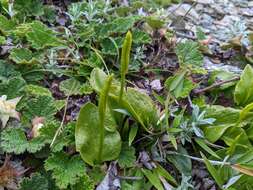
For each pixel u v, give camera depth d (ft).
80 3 0.59
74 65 0.54
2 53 0.54
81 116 0.44
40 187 0.42
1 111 0.46
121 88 0.43
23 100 0.48
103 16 0.60
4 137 0.44
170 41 0.59
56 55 0.54
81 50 0.57
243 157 0.46
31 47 0.56
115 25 0.57
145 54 0.58
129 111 0.46
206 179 0.47
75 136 0.44
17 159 0.45
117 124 0.47
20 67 0.52
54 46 0.54
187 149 0.49
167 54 0.59
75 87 0.51
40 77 0.52
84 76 0.53
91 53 0.55
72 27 0.58
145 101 0.47
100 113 0.40
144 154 0.47
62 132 0.45
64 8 0.63
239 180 0.45
